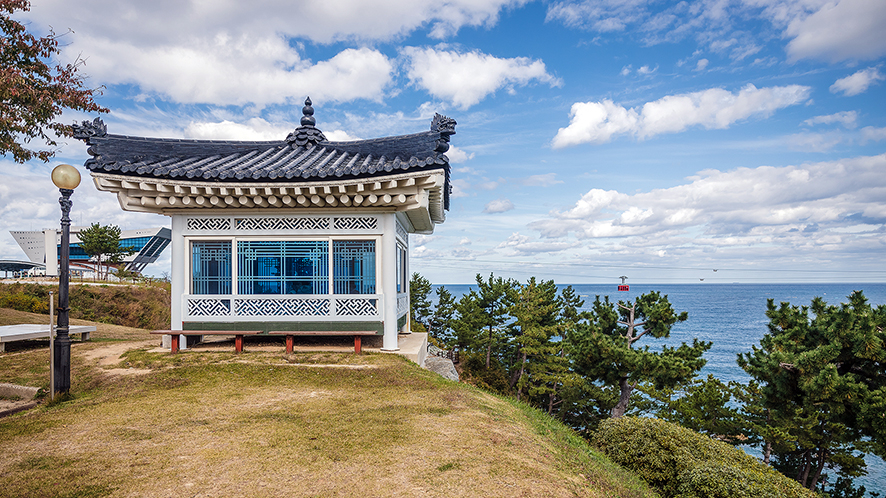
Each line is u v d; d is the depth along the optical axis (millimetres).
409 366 9492
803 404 12586
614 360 16766
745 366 14367
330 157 10867
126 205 10062
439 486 4059
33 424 5758
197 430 5516
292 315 10469
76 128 9844
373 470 4355
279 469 4359
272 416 6141
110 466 4414
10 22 10930
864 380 12469
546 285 30219
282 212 10578
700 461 5840
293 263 10742
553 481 4426
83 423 5809
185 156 11133
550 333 25797
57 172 7395
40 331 11992
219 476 4199
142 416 6141
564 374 23234
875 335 11609
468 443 5180
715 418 17047
